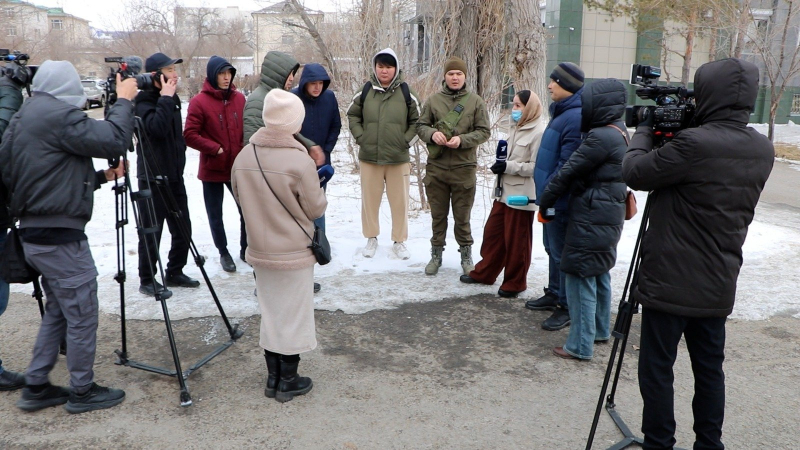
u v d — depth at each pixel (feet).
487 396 12.43
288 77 17.57
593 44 86.33
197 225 25.39
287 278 11.75
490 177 32.19
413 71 29.73
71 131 10.41
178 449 10.46
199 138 18.31
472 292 18.28
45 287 11.35
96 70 154.71
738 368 13.88
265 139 11.41
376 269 20.17
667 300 9.30
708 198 9.02
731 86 8.96
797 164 51.37
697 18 54.29
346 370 13.48
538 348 14.73
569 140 14.47
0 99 11.80
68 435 10.80
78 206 10.91
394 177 20.51
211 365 13.60
